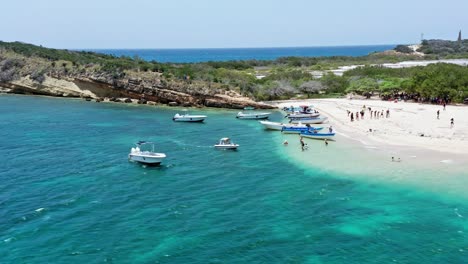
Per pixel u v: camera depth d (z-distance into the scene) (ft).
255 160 177.47
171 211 122.31
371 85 374.63
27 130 236.22
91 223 114.11
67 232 108.68
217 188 142.72
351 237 106.52
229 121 270.67
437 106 301.22
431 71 340.18
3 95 376.07
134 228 111.14
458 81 320.91
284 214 120.57
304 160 175.63
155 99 338.13
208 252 98.73
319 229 110.93
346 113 283.18
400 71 422.82
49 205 126.62
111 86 349.82
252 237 106.32
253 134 231.09
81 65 372.58
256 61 644.69
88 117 279.69
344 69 527.81
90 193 137.39
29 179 151.33
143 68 357.00
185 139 218.38
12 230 109.70
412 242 104.06
